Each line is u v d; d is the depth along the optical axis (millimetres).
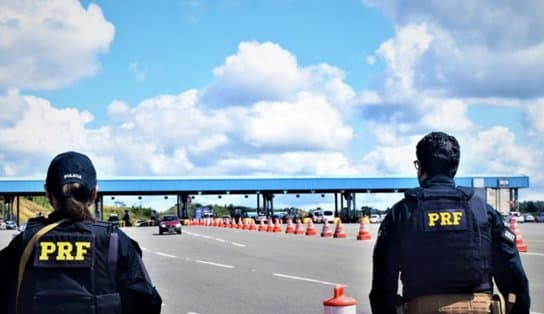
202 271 19516
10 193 76188
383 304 4133
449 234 4039
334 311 6477
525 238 33781
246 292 14703
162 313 12211
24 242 3568
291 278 17016
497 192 83812
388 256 4145
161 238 41500
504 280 4117
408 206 4164
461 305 3982
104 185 77312
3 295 3582
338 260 21844
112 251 3578
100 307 3512
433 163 4270
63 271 3514
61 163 3684
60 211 3629
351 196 91250
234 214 102562
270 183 81938
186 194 84938
